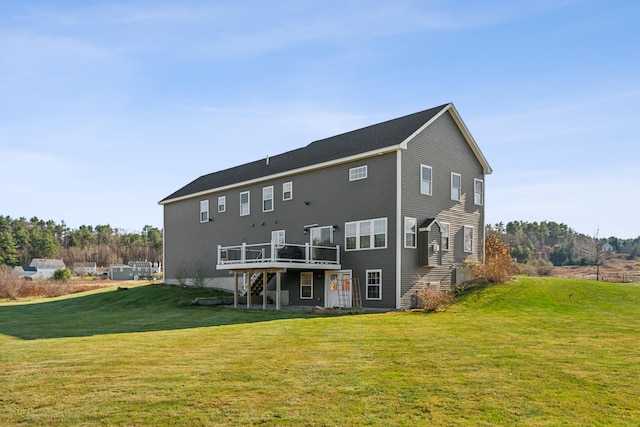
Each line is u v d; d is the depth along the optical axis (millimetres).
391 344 11312
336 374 8195
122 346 11133
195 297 28078
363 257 22828
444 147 24328
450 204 24359
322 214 24891
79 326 15891
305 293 25578
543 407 6523
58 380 7879
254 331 13797
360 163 23328
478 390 7250
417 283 22188
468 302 20797
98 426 5906
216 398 6887
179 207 35469
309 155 27328
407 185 22188
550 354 10000
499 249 31234
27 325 16375
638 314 17609
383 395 6996
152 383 7664
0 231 104188
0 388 7438
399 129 23703
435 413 6281
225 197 31406
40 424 5984
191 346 11094
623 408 6496
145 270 74938
